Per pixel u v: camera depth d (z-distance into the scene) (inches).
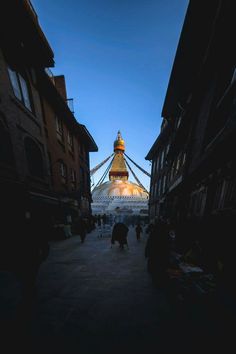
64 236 443.5
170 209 491.8
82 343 86.5
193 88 287.4
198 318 105.1
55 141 494.3
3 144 278.5
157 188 847.1
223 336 89.5
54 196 432.1
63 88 609.3
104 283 163.0
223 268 144.0
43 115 441.1
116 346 84.4
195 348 82.2
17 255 114.6
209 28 244.1
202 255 184.2
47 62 402.9
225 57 208.5
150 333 93.1
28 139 352.2
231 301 110.6
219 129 221.6
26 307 113.7
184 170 321.4
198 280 139.6
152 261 165.2
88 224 611.2
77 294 140.0
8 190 259.8
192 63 314.3
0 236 110.7
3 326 92.0
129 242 410.0
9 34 294.7
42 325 100.7
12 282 105.3
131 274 187.5
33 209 319.0
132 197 1798.7
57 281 168.2
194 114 316.5
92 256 269.6
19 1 267.4
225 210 158.9
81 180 747.4
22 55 331.3
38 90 422.0
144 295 137.6
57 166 498.0
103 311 115.0
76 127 655.8
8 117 281.9
